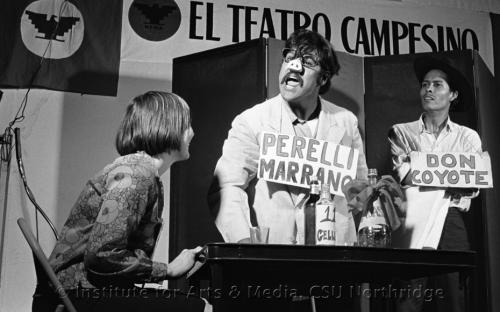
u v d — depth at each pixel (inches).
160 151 76.5
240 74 123.7
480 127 124.2
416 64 128.5
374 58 130.1
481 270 120.0
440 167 122.9
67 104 145.5
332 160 117.3
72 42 145.5
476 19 163.6
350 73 127.6
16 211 138.4
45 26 145.1
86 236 69.7
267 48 121.8
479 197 122.7
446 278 117.6
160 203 73.1
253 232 84.4
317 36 121.0
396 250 73.7
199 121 127.0
